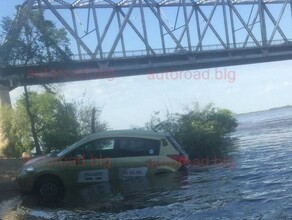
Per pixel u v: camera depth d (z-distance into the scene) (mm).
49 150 23781
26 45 23656
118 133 12359
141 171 11969
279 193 9391
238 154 19234
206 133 20531
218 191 9945
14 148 28469
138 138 12266
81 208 9711
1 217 9953
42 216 9531
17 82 26906
